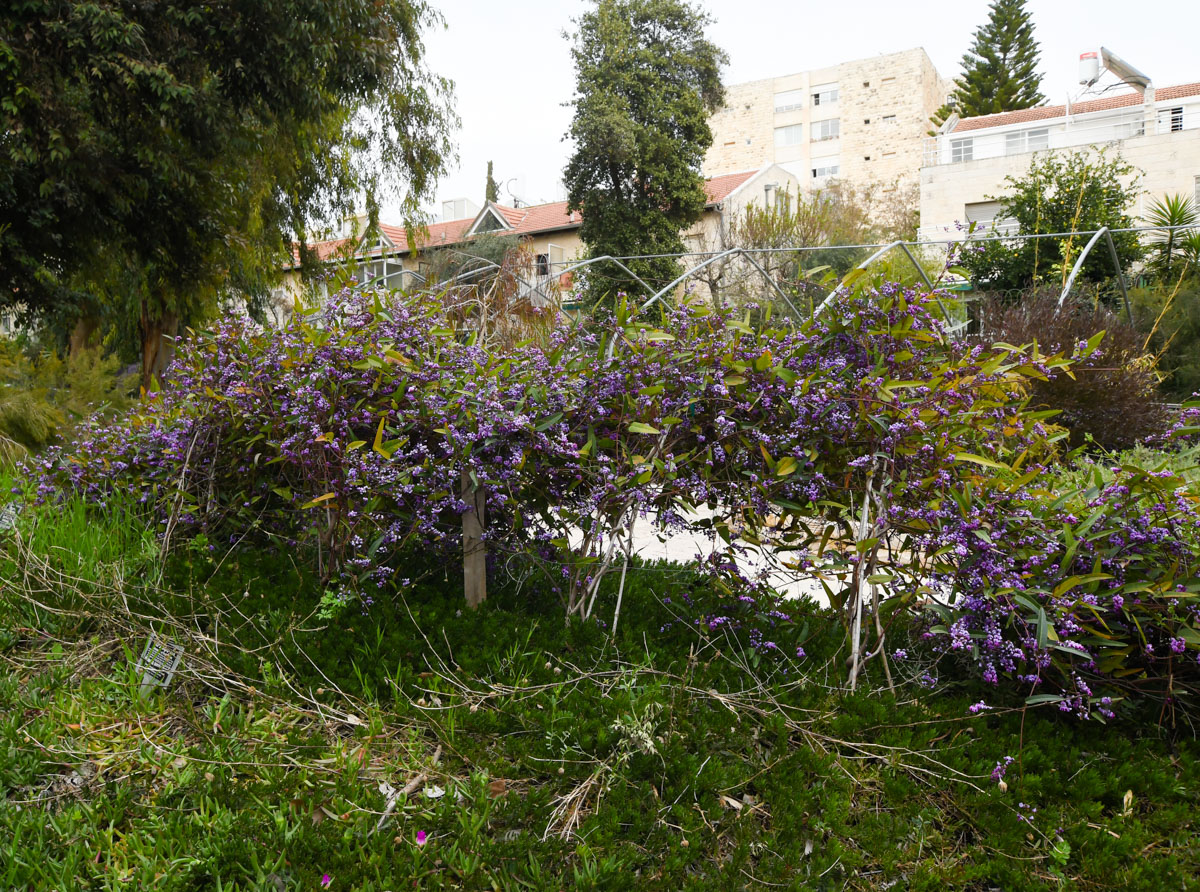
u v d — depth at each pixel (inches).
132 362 671.8
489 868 71.1
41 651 112.1
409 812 77.5
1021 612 95.9
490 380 120.0
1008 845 74.4
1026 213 625.0
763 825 78.9
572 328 128.3
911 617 113.0
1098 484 98.2
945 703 96.5
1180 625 92.7
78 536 137.5
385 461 115.7
